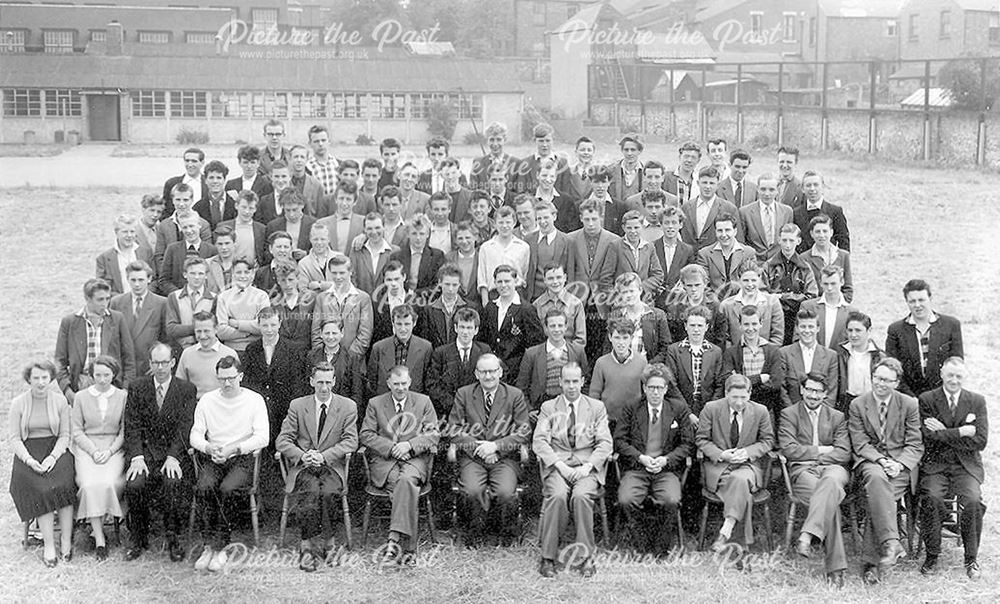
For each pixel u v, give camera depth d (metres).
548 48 93.19
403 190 12.79
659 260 11.48
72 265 22.09
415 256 11.35
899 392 9.59
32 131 57.69
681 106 55.03
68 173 39.31
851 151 44.16
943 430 9.05
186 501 9.55
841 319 10.48
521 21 92.62
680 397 9.72
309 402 9.70
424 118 60.03
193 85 57.69
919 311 9.95
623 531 9.77
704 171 12.10
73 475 9.36
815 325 9.91
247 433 9.58
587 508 9.12
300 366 10.18
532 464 10.40
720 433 9.52
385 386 10.20
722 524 9.85
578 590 8.74
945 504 9.05
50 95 57.50
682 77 61.03
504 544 9.62
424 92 59.44
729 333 10.61
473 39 92.25
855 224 25.08
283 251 10.60
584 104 66.00
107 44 62.38
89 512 9.24
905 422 9.31
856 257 21.45
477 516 9.46
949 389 9.21
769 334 10.58
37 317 17.48
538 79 77.69
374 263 11.38
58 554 9.34
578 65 66.12
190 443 9.56
